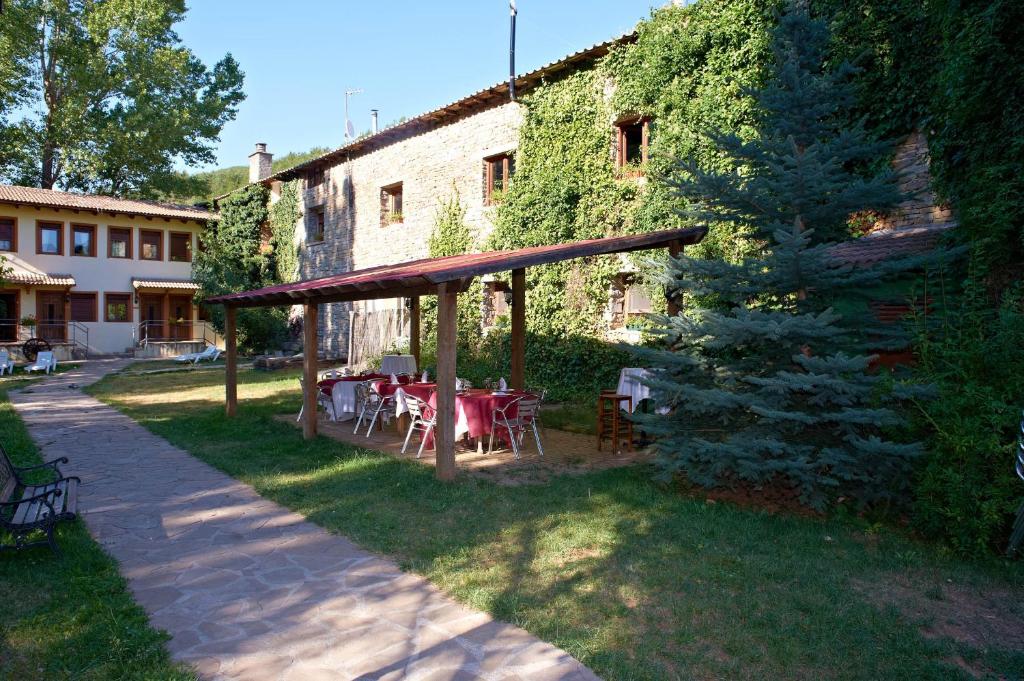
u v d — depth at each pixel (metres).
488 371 15.67
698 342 6.48
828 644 3.52
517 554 4.84
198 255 27.00
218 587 4.26
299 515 5.89
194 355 25.48
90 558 4.66
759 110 7.30
